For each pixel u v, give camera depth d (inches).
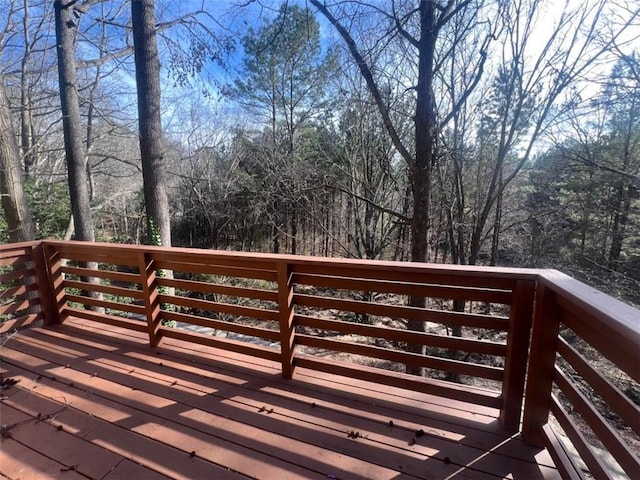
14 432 66.7
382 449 60.4
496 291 63.7
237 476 55.4
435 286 68.2
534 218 318.0
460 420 67.4
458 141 293.6
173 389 80.7
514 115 245.4
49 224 327.6
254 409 72.5
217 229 561.9
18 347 104.4
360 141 374.6
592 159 286.2
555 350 56.4
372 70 220.5
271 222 479.2
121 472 56.6
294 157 422.0
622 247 310.0
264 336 87.0
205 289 93.7
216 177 536.7
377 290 73.2
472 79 255.4
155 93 221.6
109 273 109.5
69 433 66.4
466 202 330.6
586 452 45.1
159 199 229.1
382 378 77.0
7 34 291.7
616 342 36.2
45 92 323.6
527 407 60.2
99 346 104.2
